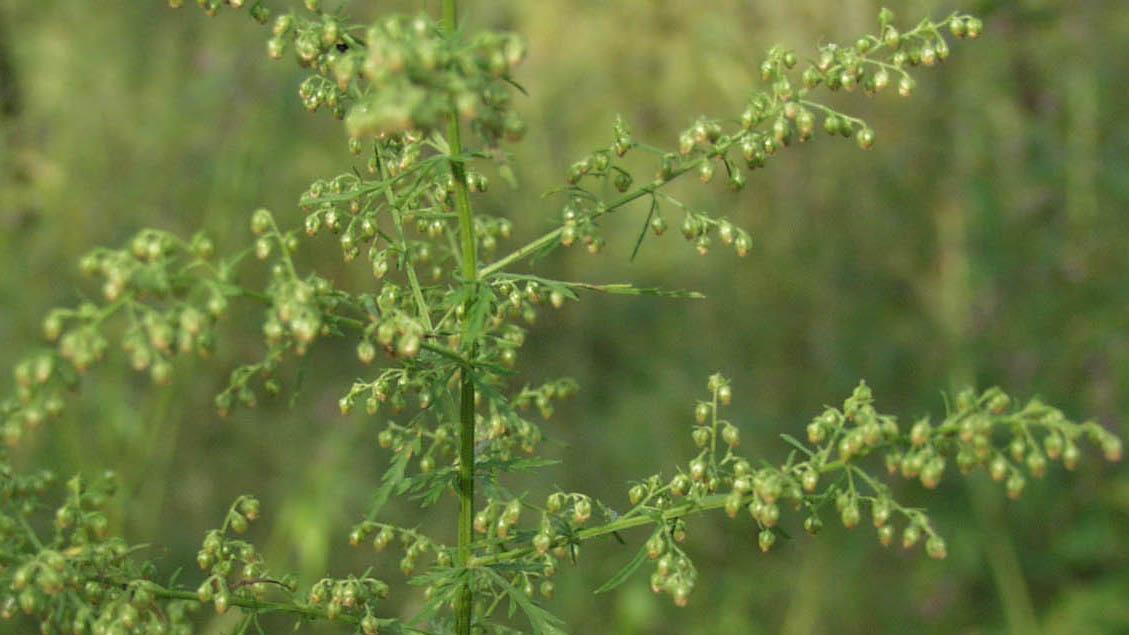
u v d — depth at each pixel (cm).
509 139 309
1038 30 1117
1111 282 1061
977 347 1061
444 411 419
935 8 1128
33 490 340
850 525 326
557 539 363
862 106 1157
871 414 323
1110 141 1107
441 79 286
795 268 1149
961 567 969
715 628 941
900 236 1129
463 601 375
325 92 369
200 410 977
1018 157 1102
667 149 1284
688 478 355
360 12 1004
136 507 877
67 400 853
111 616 327
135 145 1055
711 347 1149
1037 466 304
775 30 1199
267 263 1034
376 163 393
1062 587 984
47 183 1002
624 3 1274
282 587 369
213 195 1015
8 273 966
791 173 1181
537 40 1305
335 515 910
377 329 335
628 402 1104
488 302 344
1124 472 994
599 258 1220
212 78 1044
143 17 1093
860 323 1113
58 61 1091
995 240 1087
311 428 992
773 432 1077
